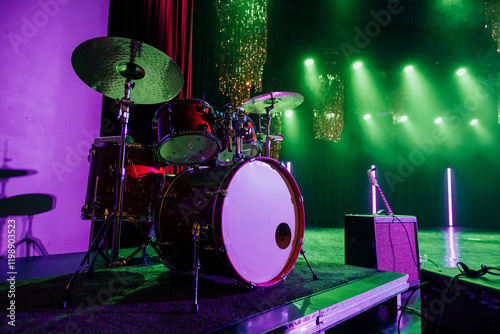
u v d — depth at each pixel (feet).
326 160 37.37
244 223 5.07
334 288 5.41
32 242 9.33
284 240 5.81
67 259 8.83
